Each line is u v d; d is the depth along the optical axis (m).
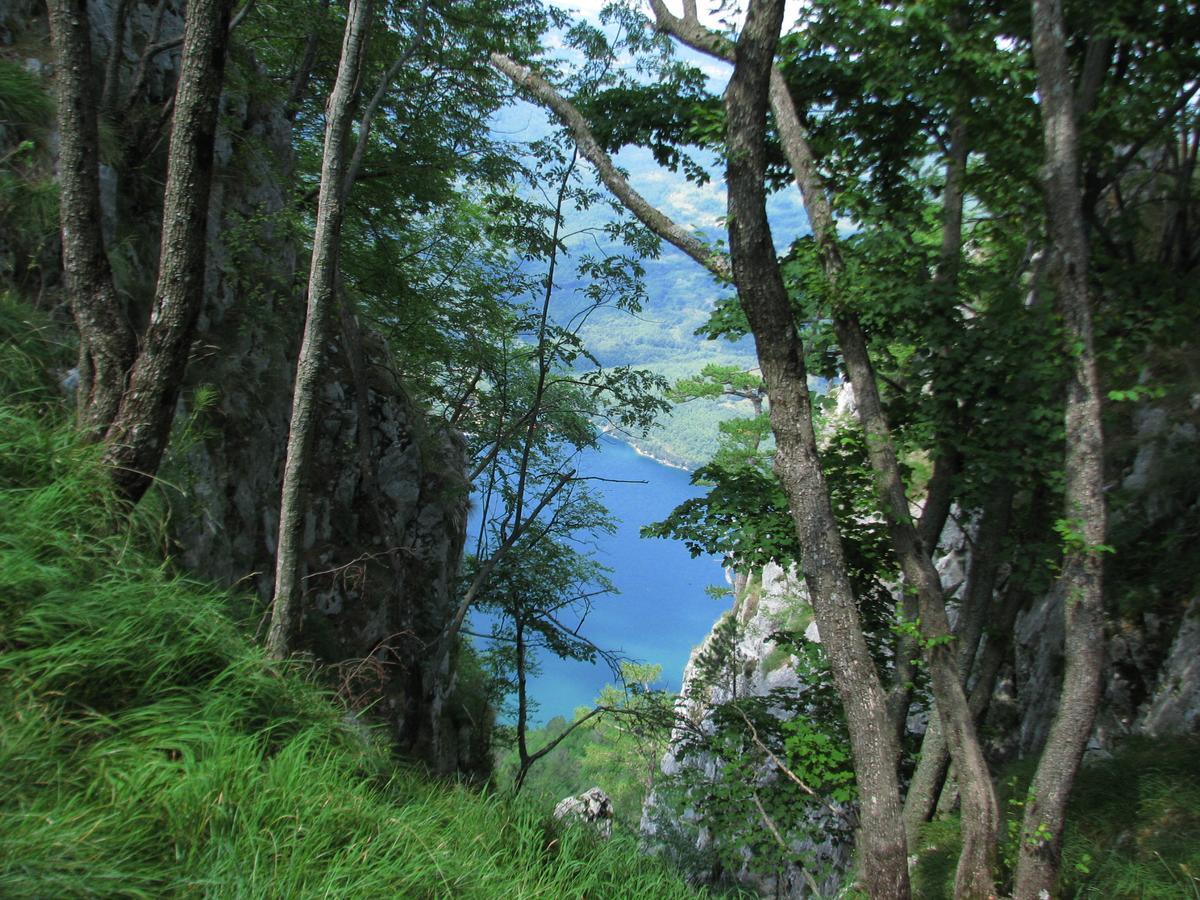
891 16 6.89
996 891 6.52
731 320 8.65
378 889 2.96
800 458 5.70
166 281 4.16
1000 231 9.70
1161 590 9.62
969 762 6.62
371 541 10.41
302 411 4.97
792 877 12.41
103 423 4.35
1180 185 10.62
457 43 11.26
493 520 13.23
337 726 4.32
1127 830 7.03
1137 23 7.94
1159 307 8.12
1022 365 7.28
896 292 7.64
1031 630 11.70
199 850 2.72
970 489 7.62
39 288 5.54
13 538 3.46
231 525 7.24
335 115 4.94
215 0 3.91
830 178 8.73
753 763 9.12
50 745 2.80
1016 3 7.67
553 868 4.36
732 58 7.11
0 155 5.61
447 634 10.97
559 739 12.45
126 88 7.22
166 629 3.70
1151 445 10.55
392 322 16.11
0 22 6.23
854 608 5.76
